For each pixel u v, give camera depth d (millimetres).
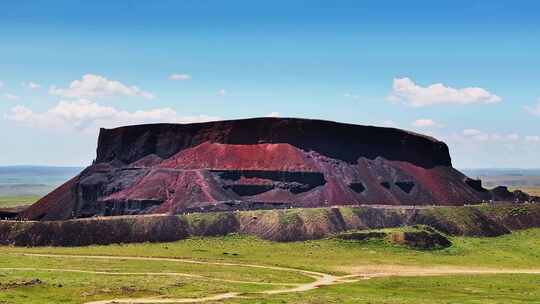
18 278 170875
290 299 148250
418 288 181875
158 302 140500
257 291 164500
